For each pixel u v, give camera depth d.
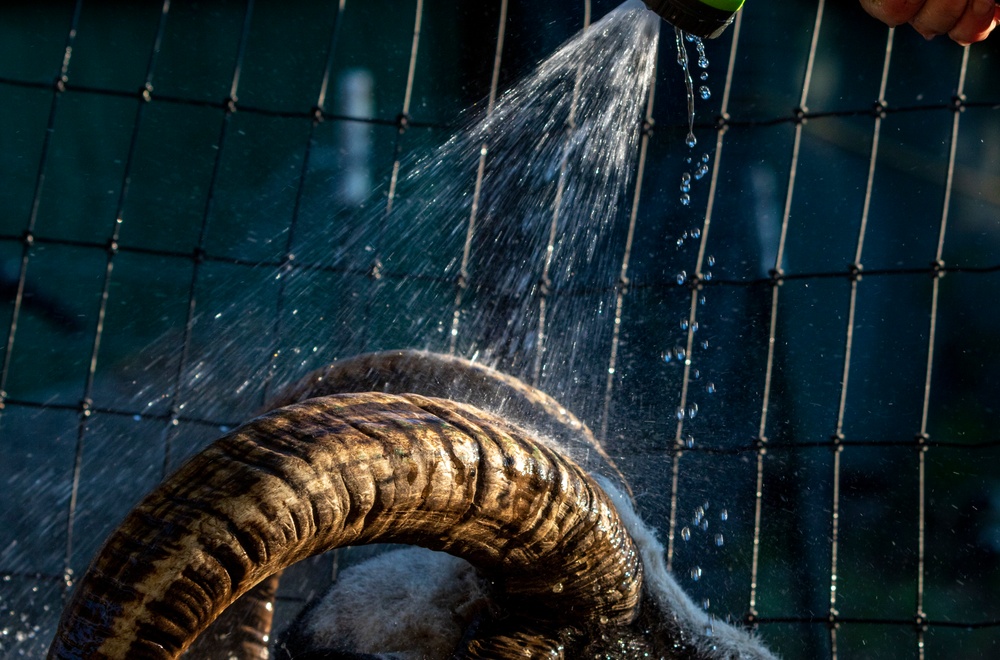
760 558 6.60
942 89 8.33
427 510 1.66
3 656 4.61
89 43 9.35
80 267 8.35
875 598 6.64
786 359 7.29
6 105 9.16
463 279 3.82
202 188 8.80
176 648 1.41
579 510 1.82
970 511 7.05
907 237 7.96
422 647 2.07
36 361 7.88
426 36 8.59
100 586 1.41
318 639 2.12
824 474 6.89
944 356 7.59
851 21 8.35
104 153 9.05
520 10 6.29
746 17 8.28
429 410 1.69
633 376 5.95
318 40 9.03
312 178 8.47
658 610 2.15
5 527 6.36
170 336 7.54
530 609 1.97
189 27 9.36
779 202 7.77
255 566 1.45
